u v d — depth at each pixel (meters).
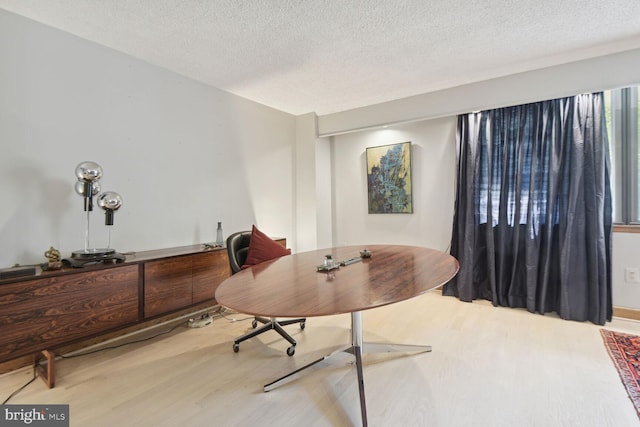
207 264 2.67
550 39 2.30
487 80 3.06
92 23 2.09
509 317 2.79
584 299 2.66
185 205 2.98
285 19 2.04
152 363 2.08
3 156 1.95
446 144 3.61
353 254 2.36
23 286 1.69
